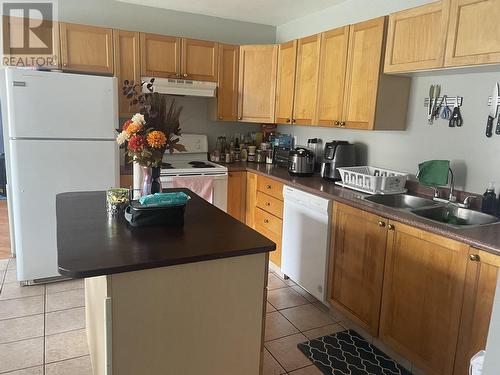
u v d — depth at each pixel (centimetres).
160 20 378
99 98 287
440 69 220
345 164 303
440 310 185
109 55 332
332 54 296
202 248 146
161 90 350
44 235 286
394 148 286
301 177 325
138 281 132
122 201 185
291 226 301
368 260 229
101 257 133
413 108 269
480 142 228
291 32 408
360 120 272
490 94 222
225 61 381
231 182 377
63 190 286
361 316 238
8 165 325
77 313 256
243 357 159
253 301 157
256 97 384
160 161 187
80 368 203
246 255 150
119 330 133
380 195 254
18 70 260
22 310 257
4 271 316
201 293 145
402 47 238
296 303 284
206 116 418
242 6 359
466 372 174
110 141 296
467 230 181
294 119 348
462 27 201
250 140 437
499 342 85
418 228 194
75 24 318
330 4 339
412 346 202
